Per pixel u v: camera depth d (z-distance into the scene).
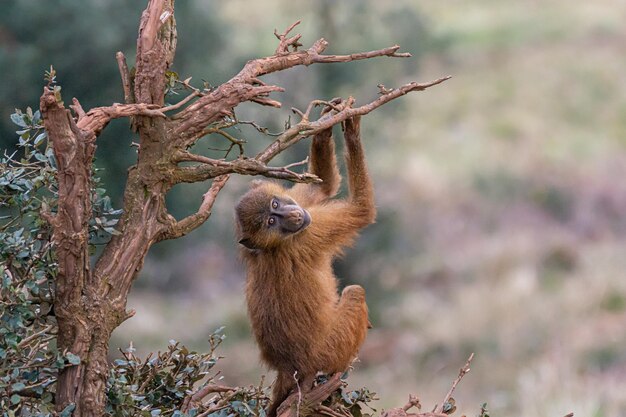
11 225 6.52
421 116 42.94
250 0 38.75
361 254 29.56
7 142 22.70
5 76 22.70
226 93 6.43
